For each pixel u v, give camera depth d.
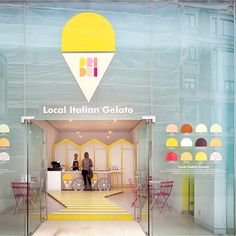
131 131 15.62
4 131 7.22
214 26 7.34
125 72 7.32
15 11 7.27
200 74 7.30
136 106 7.30
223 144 7.25
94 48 7.33
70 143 16.53
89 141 16.50
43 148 8.39
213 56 7.32
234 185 7.22
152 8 7.35
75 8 7.34
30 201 7.32
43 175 8.37
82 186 14.77
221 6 7.36
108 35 7.34
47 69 7.28
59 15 7.32
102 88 7.31
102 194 13.16
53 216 8.86
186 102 7.29
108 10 7.35
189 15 7.34
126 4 7.35
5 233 7.21
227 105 7.29
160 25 7.34
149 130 7.27
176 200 7.22
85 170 14.41
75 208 9.91
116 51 7.32
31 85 7.25
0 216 7.24
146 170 7.36
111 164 16.36
